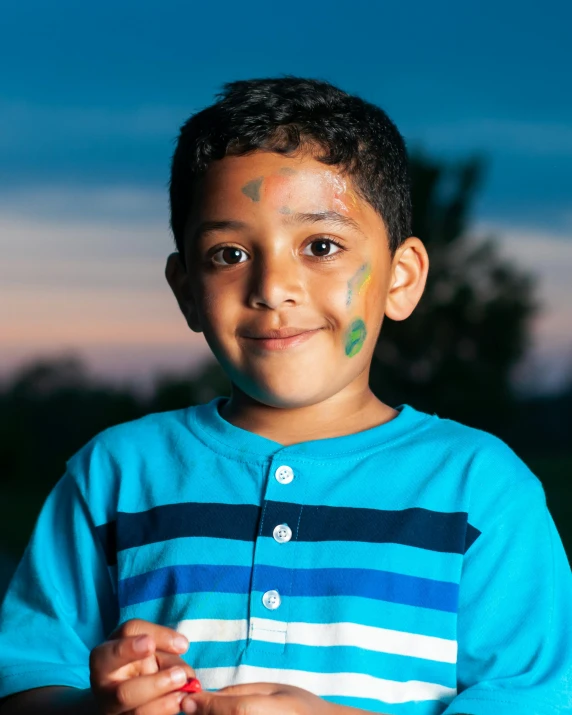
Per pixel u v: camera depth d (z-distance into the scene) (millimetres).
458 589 1742
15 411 8445
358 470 1829
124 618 1811
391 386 8109
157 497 1888
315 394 1833
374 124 1954
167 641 1538
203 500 1845
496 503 1801
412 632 1711
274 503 1788
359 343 1857
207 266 1849
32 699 1805
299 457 1839
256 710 1436
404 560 1741
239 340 1829
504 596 1744
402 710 1675
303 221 1797
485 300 8125
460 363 8102
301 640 1691
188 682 1516
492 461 1846
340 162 1837
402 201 2023
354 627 1691
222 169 1831
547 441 7984
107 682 1511
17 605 1975
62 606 1937
